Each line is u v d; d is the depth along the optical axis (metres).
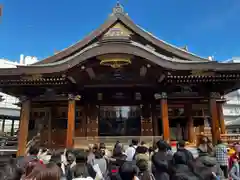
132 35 17.19
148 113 18.20
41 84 14.98
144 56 13.59
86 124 18.05
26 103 15.96
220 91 16.44
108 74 17.14
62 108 18.80
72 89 15.57
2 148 19.38
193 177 4.65
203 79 14.73
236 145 10.44
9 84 14.88
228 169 10.12
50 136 18.19
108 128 18.19
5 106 39.81
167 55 16.89
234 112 45.03
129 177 5.08
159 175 5.25
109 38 13.51
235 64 13.63
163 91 15.60
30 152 7.28
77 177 4.22
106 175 6.22
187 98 16.38
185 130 18.55
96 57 13.68
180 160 5.19
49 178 2.46
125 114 18.45
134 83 17.61
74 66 13.73
